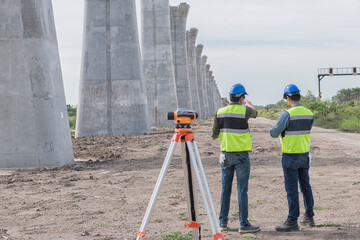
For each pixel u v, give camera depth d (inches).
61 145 588.7
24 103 570.6
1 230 275.7
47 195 390.9
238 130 256.4
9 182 464.1
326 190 379.6
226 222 265.9
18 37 569.3
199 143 845.2
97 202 355.9
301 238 240.5
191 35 2891.2
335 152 666.2
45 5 587.5
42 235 262.4
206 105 3949.3
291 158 260.2
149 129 1192.2
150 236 253.4
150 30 1680.6
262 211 313.3
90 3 1132.5
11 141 569.3
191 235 253.0
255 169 510.3
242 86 261.9
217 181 438.9
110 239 249.0
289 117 259.1
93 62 1127.0
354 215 290.5
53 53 598.5
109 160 636.7
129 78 1130.7
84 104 1127.6
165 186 418.3
